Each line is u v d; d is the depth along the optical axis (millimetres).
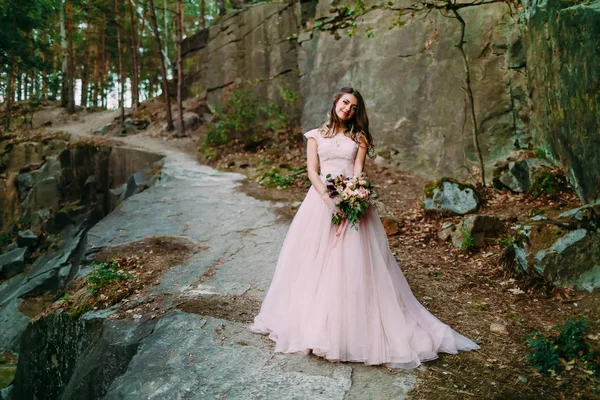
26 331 5504
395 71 9867
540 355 3195
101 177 15023
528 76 7594
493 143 8273
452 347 3354
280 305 3559
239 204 8312
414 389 2900
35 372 5266
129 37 26078
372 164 10219
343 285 3221
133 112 20672
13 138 18531
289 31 14227
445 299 4301
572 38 5363
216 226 7094
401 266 5156
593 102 4898
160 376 3133
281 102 14430
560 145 6223
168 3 28234
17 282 11789
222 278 5090
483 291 4465
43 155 16688
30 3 19047
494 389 2920
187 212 7863
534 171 6645
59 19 22562
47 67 20406
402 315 3281
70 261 11047
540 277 4402
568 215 4750
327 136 3545
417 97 9477
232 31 16438
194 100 19125
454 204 6625
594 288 4145
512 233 5562
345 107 3486
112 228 7078
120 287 5051
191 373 3139
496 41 8211
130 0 21031
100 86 31672
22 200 15922
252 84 15531
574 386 2945
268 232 6676
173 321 3984
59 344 4910
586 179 5375
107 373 3893
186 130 17266
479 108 8414
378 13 10242
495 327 3723
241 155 12781
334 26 11172
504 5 8094
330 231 3387
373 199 3377
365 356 3131
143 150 14750
